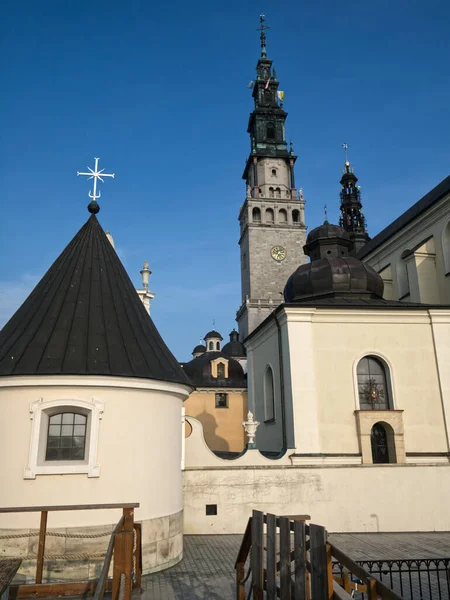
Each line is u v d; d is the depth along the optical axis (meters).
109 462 13.09
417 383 23.03
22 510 10.42
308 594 7.13
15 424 12.79
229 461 20.08
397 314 23.72
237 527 19.19
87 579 12.14
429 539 18.39
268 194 93.75
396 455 21.80
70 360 13.12
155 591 11.83
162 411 14.54
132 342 14.53
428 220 32.91
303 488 19.84
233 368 59.75
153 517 13.65
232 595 11.55
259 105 98.38
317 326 23.34
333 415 22.28
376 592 5.36
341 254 31.55
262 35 103.62
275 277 88.00
